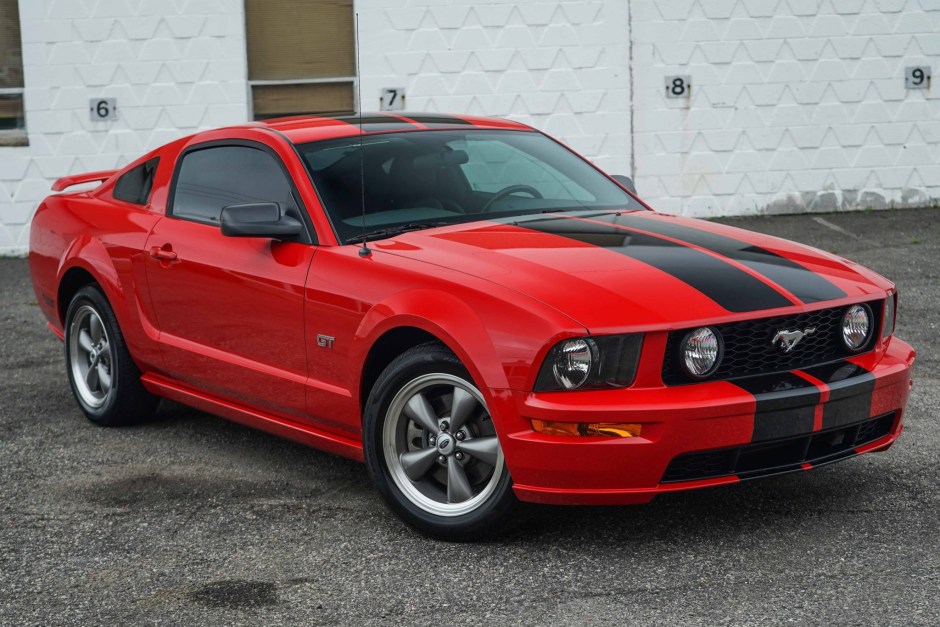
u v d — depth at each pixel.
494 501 3.70
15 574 3.74
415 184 4.57
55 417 5.80
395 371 3.87
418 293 3.81
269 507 4.32
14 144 11.51
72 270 5.66
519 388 3.51
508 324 3.55
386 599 3.41
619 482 3.46
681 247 4.00
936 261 9.08
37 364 7.04
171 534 4.07
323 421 4.32
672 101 11.55
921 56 11.54
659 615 3.20
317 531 4.04
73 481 4.74
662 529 3.87
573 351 3.44
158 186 5.32
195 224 4.96
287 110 11.55
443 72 11.41
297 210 4.45
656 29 11.42
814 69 11.54
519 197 4.66
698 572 3.49
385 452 3.96
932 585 3.31
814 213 11.80
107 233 5.42
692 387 3.50
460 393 3.74
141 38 11.34
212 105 11.43
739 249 4.05
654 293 3.57
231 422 5.64
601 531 3.87
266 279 4.41
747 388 3.52
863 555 3.56
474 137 5.01
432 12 11.30
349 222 4.34
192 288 4.83
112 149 11.52
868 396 3.73
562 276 3.67
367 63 11.41
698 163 11.67
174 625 3.30
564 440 3.46
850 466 4.46
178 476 4.76
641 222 4.42
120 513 4.32
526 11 11.29
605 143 11.52
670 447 3.42
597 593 3.37
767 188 11.75
